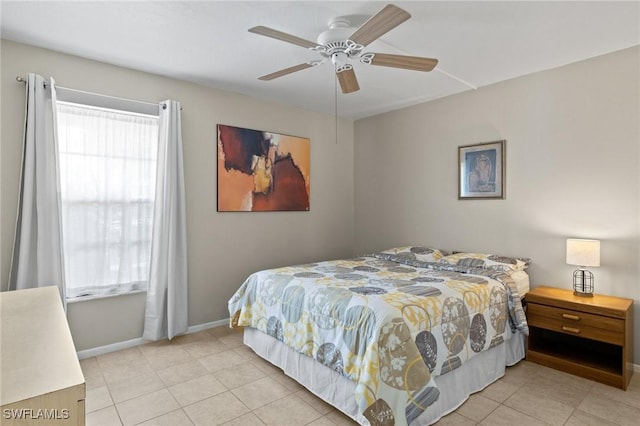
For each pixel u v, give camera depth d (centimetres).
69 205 284
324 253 467
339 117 482
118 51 277
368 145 479
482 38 254
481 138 360
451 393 218
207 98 358
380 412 177
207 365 280
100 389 243
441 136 394
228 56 287
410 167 426
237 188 381
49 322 135
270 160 408
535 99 321
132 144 315
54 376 87
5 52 256
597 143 287
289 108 427
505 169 342
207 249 362
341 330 210
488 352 252
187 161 346
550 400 229
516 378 259
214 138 364
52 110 266
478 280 273
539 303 280
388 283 259
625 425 202
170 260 322
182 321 336
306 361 239
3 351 104
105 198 301
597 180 288
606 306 249
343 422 207
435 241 402
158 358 292
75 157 286
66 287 281
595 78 288
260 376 262
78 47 269
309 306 237
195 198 352
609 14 222
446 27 238
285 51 278
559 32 246
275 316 266
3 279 258
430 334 206
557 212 310
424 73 323
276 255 418
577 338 297
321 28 239
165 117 322
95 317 298
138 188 318
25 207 256
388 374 184
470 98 368
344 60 227
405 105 425
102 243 300
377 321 193
